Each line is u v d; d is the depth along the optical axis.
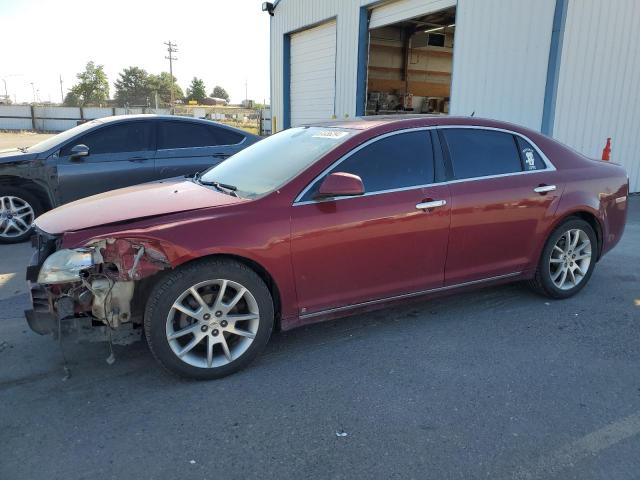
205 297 3.29
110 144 7.01
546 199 4.42
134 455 2.61
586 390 3.23
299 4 15.87
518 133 4.47
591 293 4.96
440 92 19.14
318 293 3.61
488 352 3.74
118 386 3.27
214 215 3.30
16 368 3.49
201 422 2.89
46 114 46.50
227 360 3.36
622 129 10.42
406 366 3.53
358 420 2.92
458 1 10.34
